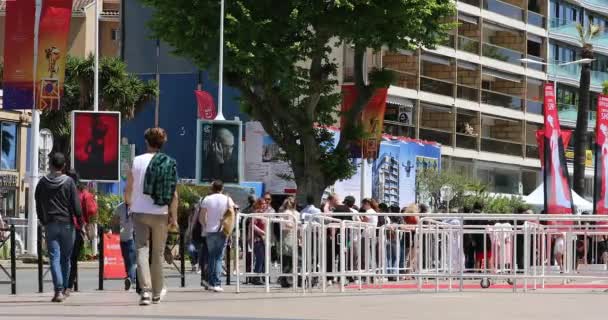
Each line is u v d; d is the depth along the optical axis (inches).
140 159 649.0
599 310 646.5
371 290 885.8
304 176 1673.2
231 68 1577.3
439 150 2511.1
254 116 1672.0
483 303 699.4
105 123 1218.6
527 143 3277.6
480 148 3041.3
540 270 898.7
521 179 3275.1
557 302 714.2
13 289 827.4
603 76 3614.7
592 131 3602.4
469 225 886.4
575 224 901.2
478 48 3031.5
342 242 855.1
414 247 895.1
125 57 2519.7
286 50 1560.0
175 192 656.4
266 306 663.1
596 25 3634.4
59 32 1390.3
